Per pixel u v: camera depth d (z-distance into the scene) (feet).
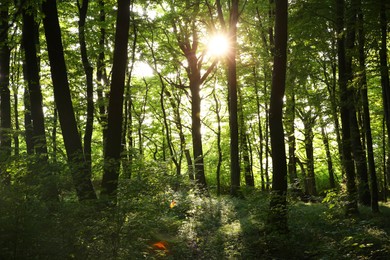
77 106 58.54
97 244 23.36
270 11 77.97
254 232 39.06
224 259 32.35
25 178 24.58
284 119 85.51
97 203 26.02
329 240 35.14
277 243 34.63
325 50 63.72
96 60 62.34
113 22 59.16
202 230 41.27
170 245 34.04
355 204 47.14
